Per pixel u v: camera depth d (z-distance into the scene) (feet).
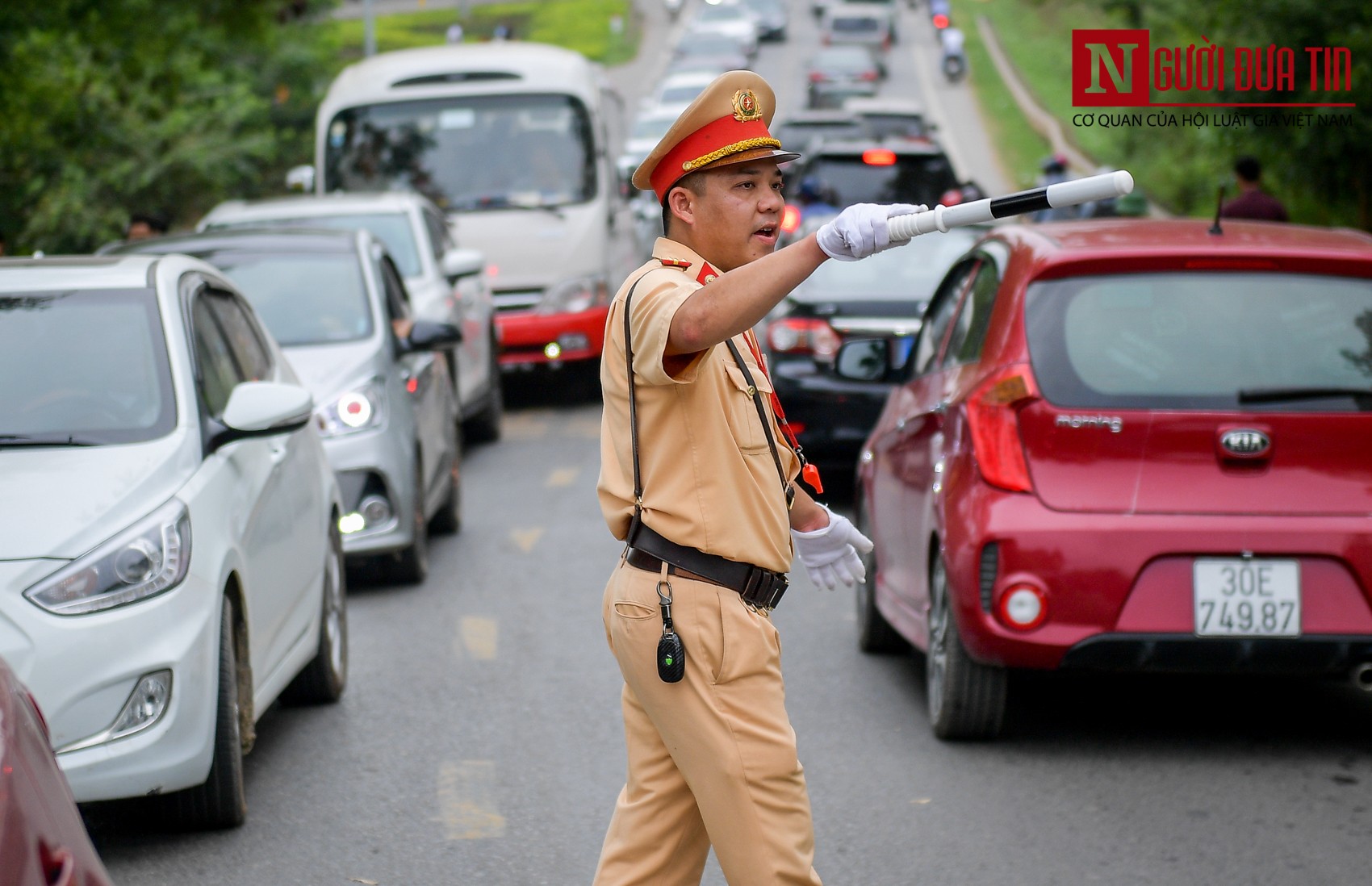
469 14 490.90
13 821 13.67
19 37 98.12
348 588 52.90
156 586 28.84
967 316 38.40
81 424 32.27
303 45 215.92
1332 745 35.12
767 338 64.13
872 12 375.45
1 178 111.14
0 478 30.17
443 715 38.42
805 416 62.23
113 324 34.47
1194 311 33.73
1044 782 32.68
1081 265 34.01
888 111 184.85
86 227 115.55
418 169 95.81
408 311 62.64
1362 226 96.53
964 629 33.14
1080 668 32.71
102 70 112.78
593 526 61.77
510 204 94.22
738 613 19.31
